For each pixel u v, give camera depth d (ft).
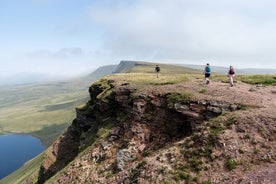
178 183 101.35
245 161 98.27
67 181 162.30
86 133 223.51
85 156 172.86
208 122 122.93
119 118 180.55
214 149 107.65
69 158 255.91
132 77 249.34
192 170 104.58
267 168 92.07
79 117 268.21
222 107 132.46
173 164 110.83
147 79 215.51
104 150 165.48
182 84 175.83
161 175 107.65
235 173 95.14
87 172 157.17
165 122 152.15
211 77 229.04
